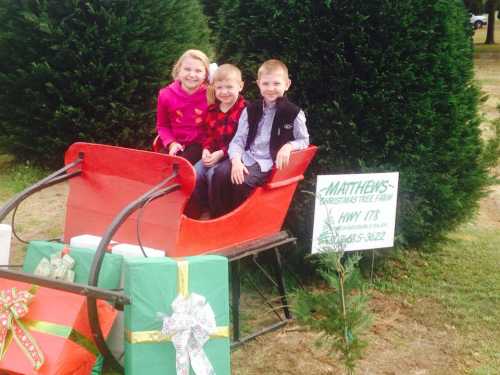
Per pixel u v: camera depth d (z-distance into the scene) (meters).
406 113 3.57
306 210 3.69
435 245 4.21
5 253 3.17
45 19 5.82
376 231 3.47
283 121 3.24
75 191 3.01
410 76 3.54
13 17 5.94
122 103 6.05
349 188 3.35
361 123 3.59
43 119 6.02
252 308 3.66
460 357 3.18
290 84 3.60
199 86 3.60
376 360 3.13
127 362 2.53
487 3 25.25
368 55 3.54
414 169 3.65
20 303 2.55
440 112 3.73
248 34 3.71
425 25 3.62
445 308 3.69
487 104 10.51
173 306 2.53
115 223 2.49
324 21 3.56
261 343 3.27
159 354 2.54
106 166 2.91
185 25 6.39
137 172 2.82
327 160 3.63
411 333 3.41
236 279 3.15
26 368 2.46
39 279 2.42
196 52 3.57
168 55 6.17
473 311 3.66
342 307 2.66
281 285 3.44
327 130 3.59
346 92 3.57
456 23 3.83
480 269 4.29
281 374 2.99
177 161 2.69
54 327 2.52
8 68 6.05
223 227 2.95
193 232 2.80
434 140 3.70
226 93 3.33
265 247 3.14
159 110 3.69
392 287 3.92
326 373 3.00
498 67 18.30
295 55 3.59
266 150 3.27
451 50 3.72
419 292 3.88
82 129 6.01
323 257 2.83
